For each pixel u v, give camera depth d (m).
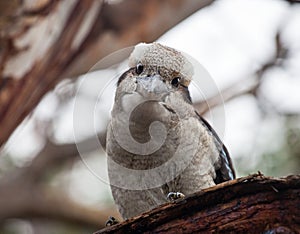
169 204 5.38
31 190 11.57
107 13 9.05
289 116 10.66
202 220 5.34
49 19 7.77
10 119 8.02
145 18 9.30
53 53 8.02
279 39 11.22
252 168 10.31
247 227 5.26
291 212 5.17
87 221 11.49
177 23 9.63
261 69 11.30
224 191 5.27
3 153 11.48
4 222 12.02
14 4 7.47
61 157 11.72
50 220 11.70
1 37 7.55
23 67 7.79
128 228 5.47
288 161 10.38
